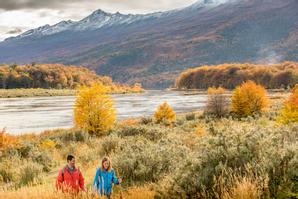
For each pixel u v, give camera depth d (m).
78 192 8.34
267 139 7.06
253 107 43.59
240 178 6.21
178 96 125.00
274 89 163.75
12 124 49.12
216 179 6.48
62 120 53.22
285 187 5.86
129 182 9.72
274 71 195.38
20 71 191.25
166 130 24.98
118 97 120.50
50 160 18.44
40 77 189.25
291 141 8.14
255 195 5.81
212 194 6.26
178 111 64.94
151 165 10.08
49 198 8.28
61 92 148.88
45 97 125.25
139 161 10.20
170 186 6.94
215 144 7.29
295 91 26.42
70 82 198.50
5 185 13.70
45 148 22.28
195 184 6.54
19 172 15.07
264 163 6.29
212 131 21.11
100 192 8.12
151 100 100.50
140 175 9.80
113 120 32.25
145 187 8.41
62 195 8.08
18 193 9.65
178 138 18.33
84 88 31.89
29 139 30.70
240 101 43.84
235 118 41.78
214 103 45.19
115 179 8.23
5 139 24.97
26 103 91.25
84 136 28.89
